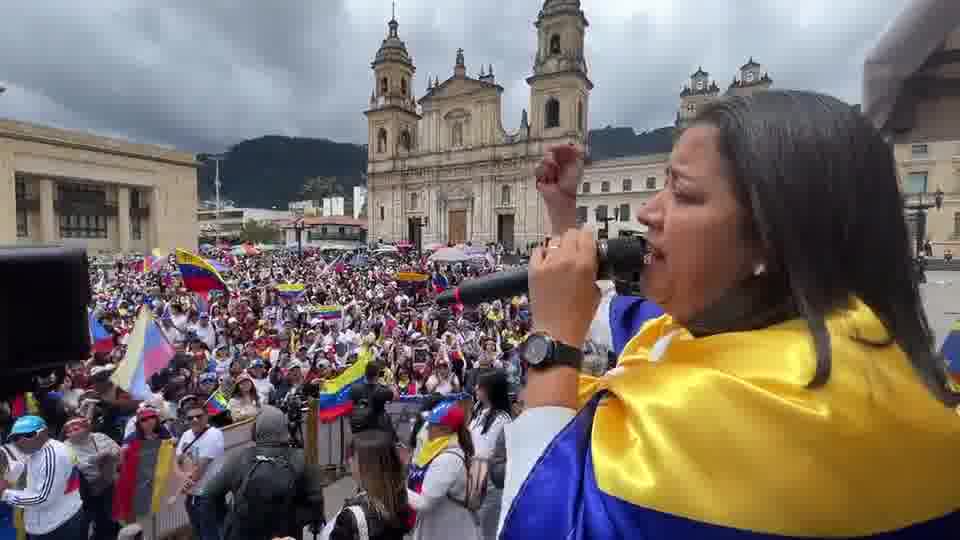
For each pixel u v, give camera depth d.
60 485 4.26
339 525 2.86
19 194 45.16
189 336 11.61
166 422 6.58
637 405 0.66
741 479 0.56
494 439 4.00
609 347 1.33
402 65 62.47
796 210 0.61
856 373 0.59
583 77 50.34
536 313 0.81
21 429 4.22
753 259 0.68
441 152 57.47
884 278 0.64
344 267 34.84
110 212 52.34
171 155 54.16
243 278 27.56
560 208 1.14
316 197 140.50
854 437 0.56
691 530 0.56
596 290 0.80
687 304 0.73
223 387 7.32
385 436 3.12
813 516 0.55
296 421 6.61
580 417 0.74
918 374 0.64
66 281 1.38
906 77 0.90
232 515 3.47
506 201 53.75
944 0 0.84
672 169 0.74
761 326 0.69
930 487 0.59
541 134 51.16
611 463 0.64
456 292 1.07
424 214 58.72
